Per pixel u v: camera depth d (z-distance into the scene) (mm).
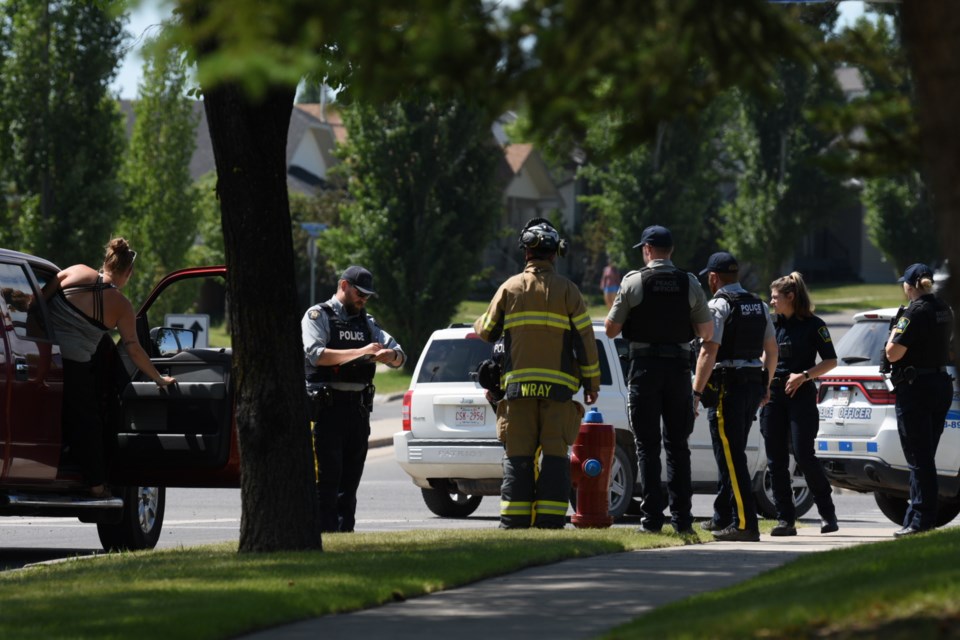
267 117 33125
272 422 34031
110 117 138000
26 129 135875
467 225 149125
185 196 154500
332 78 27312
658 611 23984
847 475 49625
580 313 40406
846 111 18562
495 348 42219
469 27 16188
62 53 135750
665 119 17750
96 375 41125
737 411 41188
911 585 22125
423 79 17141
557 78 16594
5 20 135000
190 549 36438
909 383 42250
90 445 40281
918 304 42125
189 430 41531
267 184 33438
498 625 23984
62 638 22203
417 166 146625
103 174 137750
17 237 137125
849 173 18766
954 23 17094
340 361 41906
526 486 40906
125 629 22906
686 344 40500
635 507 55750
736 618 21016
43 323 39656
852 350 50625
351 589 27141
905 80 18812
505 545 35031
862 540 42031
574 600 27047
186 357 42125
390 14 15805
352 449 43219
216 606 24984
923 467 42281
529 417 40812
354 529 47844
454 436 52938
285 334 34094
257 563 31031
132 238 152625
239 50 14625
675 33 16562
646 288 40000
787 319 44500
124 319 40031
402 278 146000
